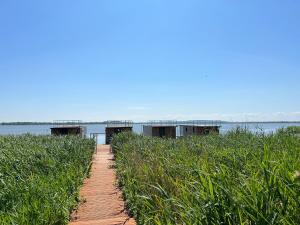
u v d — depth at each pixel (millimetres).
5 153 10078
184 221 3473
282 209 2779
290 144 7090
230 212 2928
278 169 3455
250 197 2963
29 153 10539
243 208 2844
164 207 4324
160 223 3852
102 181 10172
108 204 7219
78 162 11312
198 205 3414
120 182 9320
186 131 35688
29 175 8375
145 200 5426
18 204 5723
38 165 9328
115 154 16641
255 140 9109
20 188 6672
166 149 11055
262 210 2803
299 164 3730
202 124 35750
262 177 3727
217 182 3613
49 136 20531
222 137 12703
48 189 6621
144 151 11422
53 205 5871
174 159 7613
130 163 9805
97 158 16953
